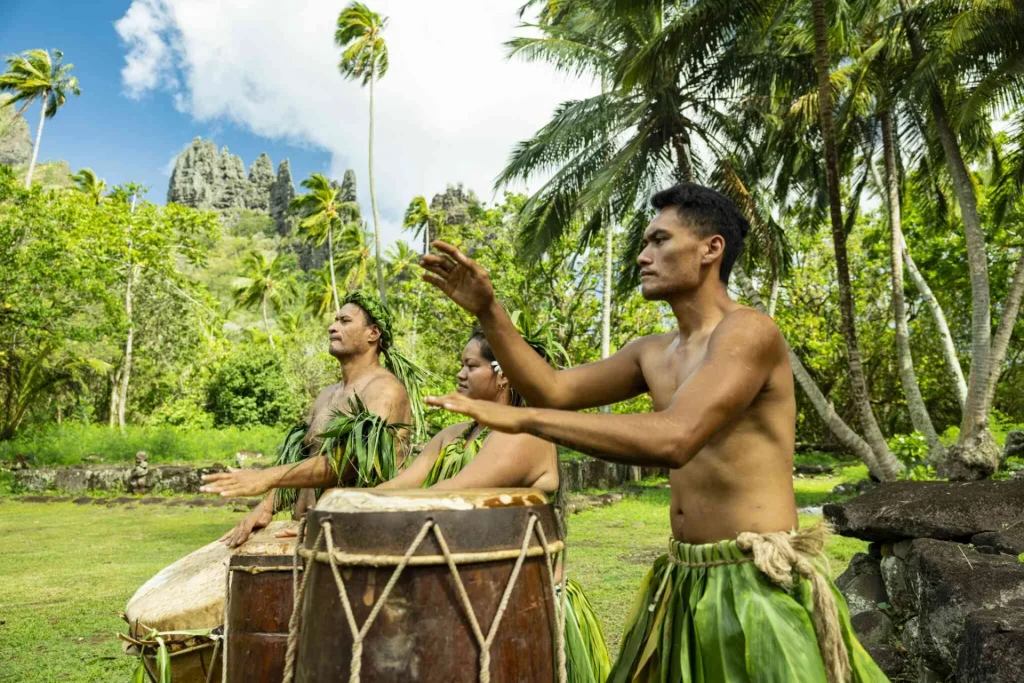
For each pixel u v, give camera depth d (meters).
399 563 1.57
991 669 2.65
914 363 25.36
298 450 3.34
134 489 17.50
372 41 26.75
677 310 2.08
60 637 5.66
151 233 29.06
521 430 1.60
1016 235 20.53
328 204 37.09
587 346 21.02
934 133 14.99
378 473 2.93
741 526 1.89
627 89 12.46
